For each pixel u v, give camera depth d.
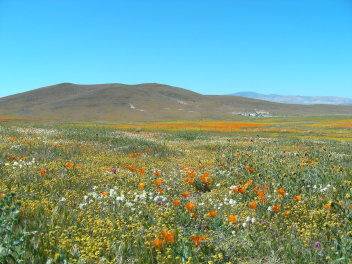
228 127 56.31
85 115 128.12
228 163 12.55
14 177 8.18
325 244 5.12
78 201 6.71
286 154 15.55
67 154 13.73
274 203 6.97
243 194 7.79
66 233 4.84
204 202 7.26
